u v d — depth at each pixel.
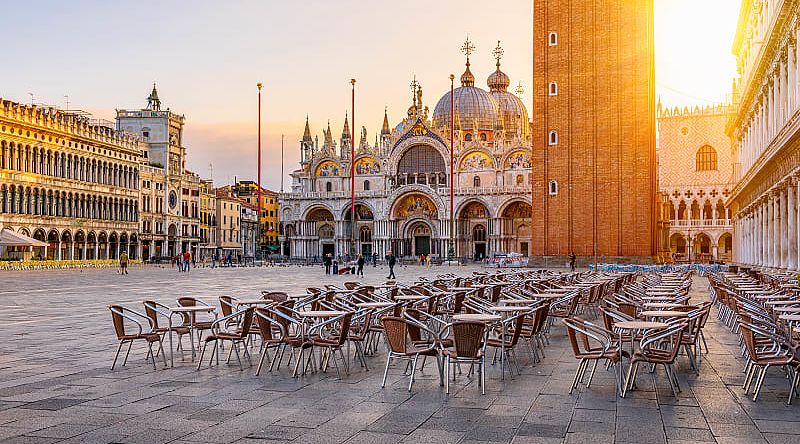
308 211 164.38
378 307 22.09
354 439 12.50
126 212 128.88
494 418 14.03
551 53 92.06
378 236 157.12
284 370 19.14
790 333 17.77
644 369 19.36
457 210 149.25
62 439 12.37
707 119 129.88
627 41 89.44
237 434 12.77
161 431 12.93
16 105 102.50
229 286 56.47
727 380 17.98
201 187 159.75
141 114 144.62
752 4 72.06
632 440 12.52
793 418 14.09
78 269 101.38
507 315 22.45
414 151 158.25
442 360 17.27
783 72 52.69
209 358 20.92
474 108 167.75
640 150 88.62
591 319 31.23
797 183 47.53
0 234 91.25
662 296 28.06
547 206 91.62
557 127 91.50
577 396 16.06
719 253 128.50
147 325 29.11
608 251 89.12
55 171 111.38
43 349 22.48
